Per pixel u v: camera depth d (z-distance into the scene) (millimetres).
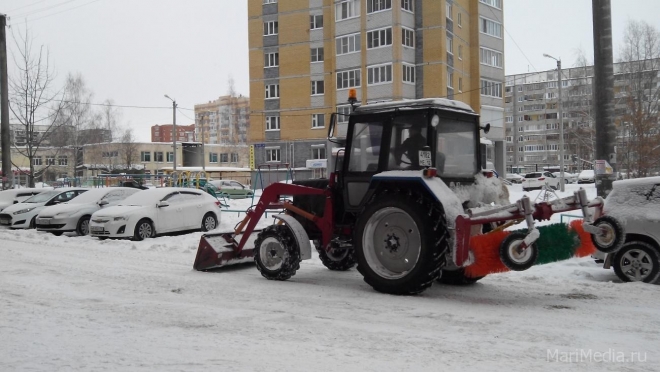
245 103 102000
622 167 33062
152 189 16234
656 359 4715
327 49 48688
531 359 4715
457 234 6949
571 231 7027
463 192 7797
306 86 49594
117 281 8680
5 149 25188
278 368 4500
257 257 8953
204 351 4969
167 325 5918
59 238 15195
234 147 88688
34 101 28766
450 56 45812
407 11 44375
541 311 6527
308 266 10336
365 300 7223
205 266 9672
